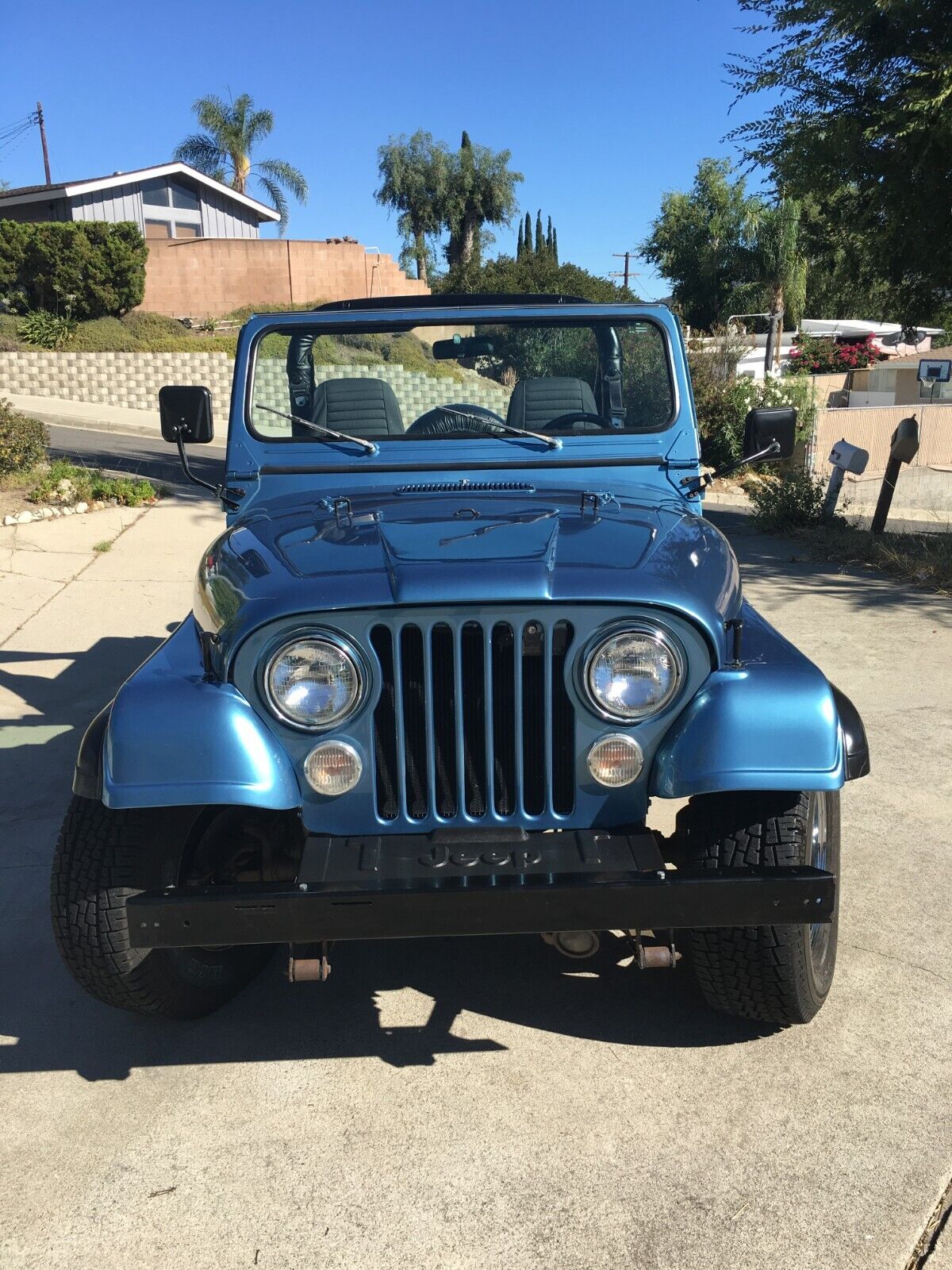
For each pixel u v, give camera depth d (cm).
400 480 338
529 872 225
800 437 1783
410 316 344
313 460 340
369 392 345
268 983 312
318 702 231
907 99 845
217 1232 220
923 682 559
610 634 232
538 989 305
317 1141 246
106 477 1073
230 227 3144
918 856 372
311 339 344
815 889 219
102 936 253
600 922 219
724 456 1786
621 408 345
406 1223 221
